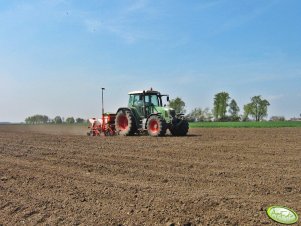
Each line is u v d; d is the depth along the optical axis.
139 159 11.34
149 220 6.05
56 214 6.56
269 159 10.86
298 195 7.12
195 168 9.77
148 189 7.76
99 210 6.62
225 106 64.31
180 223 5.86
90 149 14.04
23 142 17.56
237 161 10.62
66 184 8.51
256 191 7.40
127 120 20.28
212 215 6.09
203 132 23.47
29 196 7.66
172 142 15.84
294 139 17.12
